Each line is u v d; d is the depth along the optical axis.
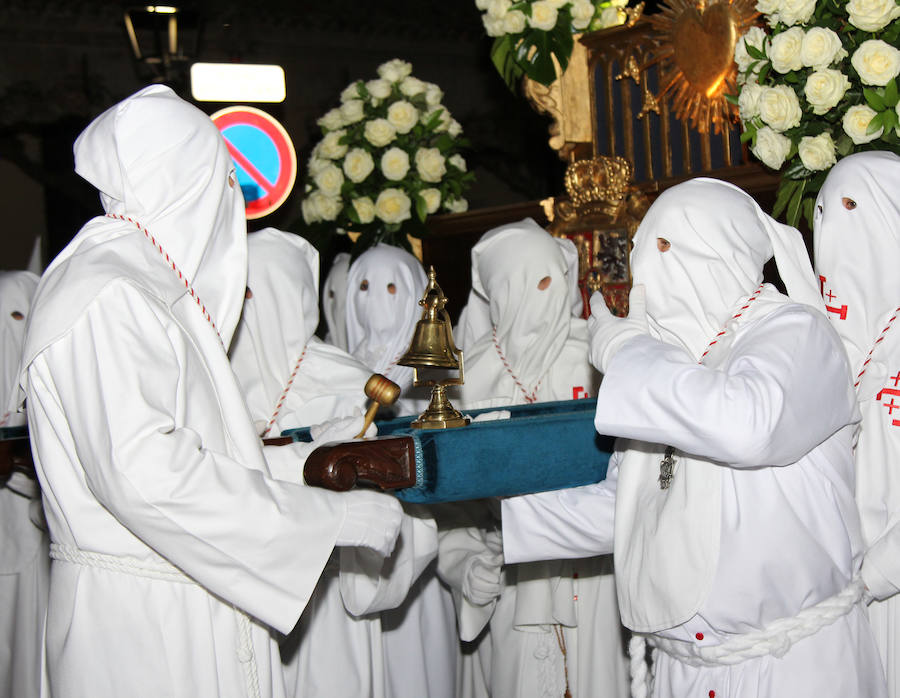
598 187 4.43
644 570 2.35
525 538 2.58
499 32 4.70
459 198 5.52
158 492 2.04
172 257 2.28
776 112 3.14
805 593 2.21
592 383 3.67
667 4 4.22
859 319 2.60
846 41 3.11
